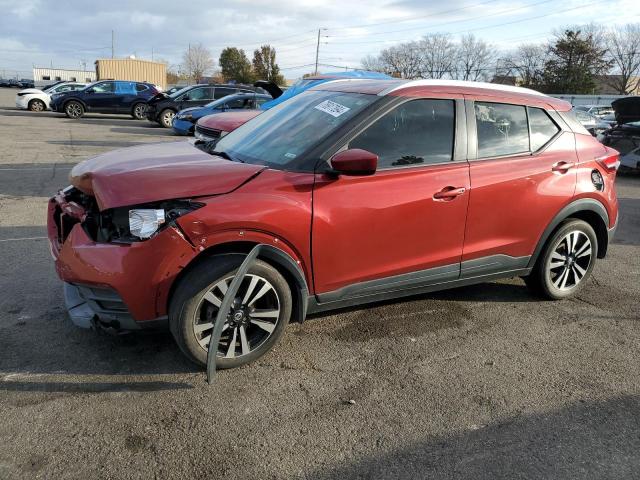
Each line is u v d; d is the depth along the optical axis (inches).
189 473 94.5
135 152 145.5
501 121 159.0
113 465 95.3
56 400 112.4
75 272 115.9
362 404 117.6
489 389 126.3
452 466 99.8
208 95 765.9
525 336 154.9
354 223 131.6
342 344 143.5
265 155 138.6
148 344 136.5
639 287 198.4
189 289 115.2
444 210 144.6
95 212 122.4
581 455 104.8
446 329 156.3
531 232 163.5
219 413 111.5
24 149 468.8
